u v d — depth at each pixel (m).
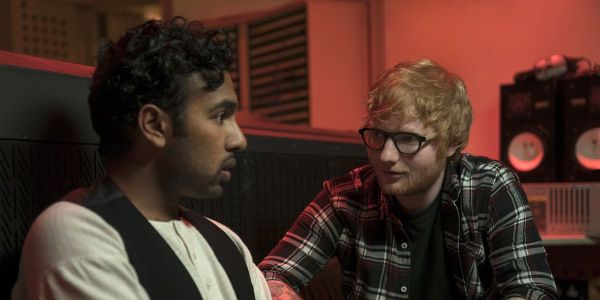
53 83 0.77
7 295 0.71
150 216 0.65
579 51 2.59
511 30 2.75
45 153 0.76
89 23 3.28
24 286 0.59
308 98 2.97
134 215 0.61
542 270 1.05
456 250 1.13
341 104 3.03
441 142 1.04
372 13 3.06
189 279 0.63
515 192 1.11
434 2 2.93
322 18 2.96
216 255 0.71
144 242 0.60
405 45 3.01
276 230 1.31
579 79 2.21
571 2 2.61
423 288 1.19
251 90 3.22
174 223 0.67
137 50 0.61
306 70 2.97
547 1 2.66
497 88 2.80
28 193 0.74
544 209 2.19
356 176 1.24
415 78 1.03
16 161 0.72
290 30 3.04
